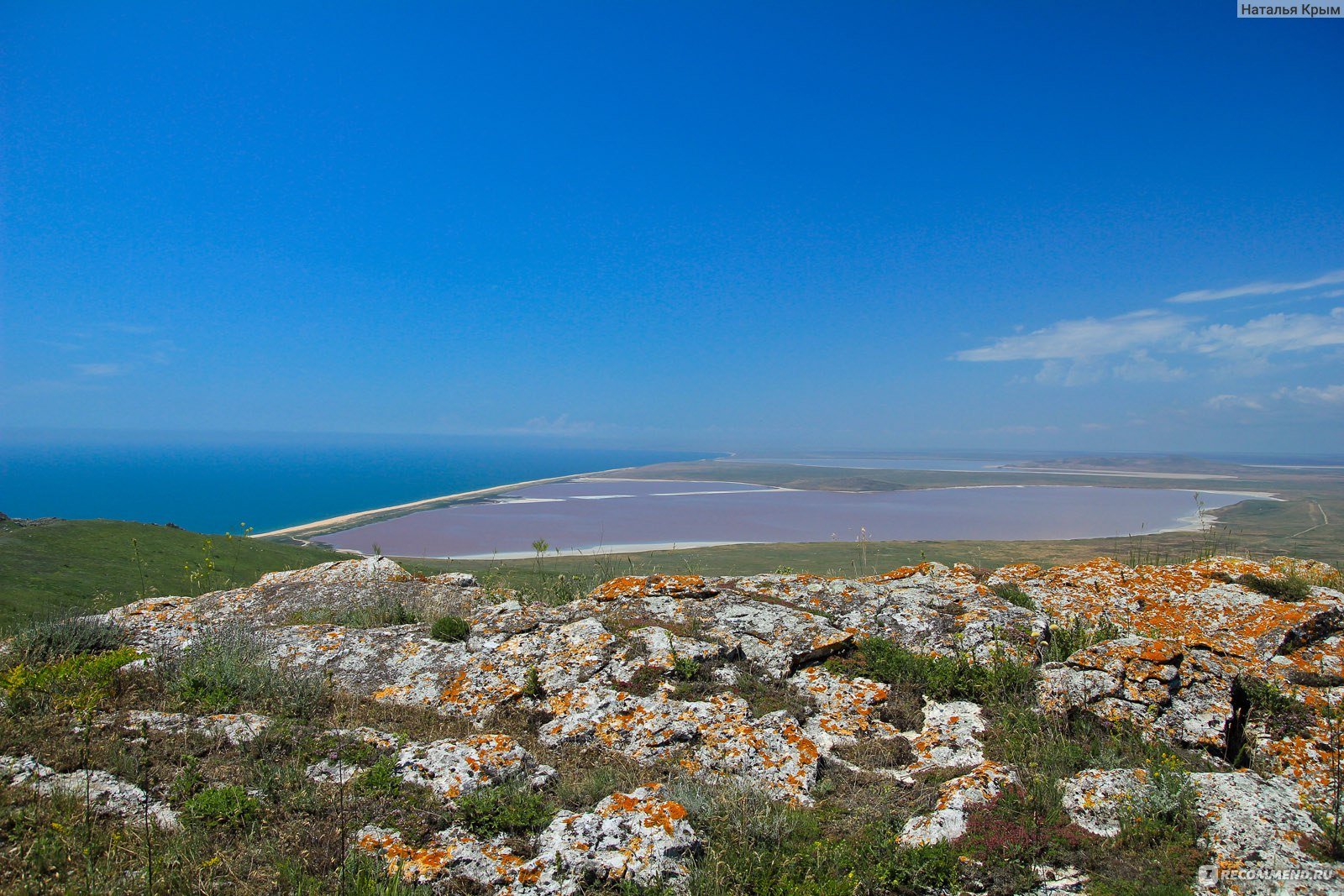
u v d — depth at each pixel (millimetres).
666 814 6926
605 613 13500
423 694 10508
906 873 6395
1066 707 9578
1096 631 12164
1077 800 7379
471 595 17297
